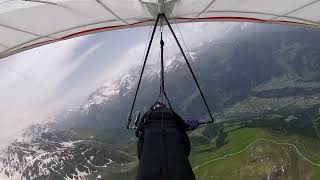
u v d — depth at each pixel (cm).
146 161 629
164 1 873
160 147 636
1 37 1038
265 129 18400
